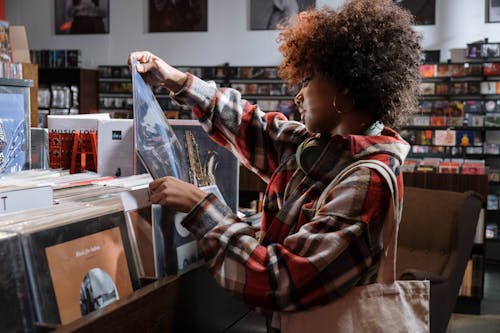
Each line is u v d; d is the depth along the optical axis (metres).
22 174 1.50
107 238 1.15
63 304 1.02
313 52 1.23
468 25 7.40
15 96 1.56
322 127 1.27
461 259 3.28
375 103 1.24
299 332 1.19
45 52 8.80
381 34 1.22
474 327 4.43
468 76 7.15
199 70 8.30
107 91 8.88
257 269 1.13
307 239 1.12
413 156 7.41
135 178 1.54
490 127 7.14
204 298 1.37
